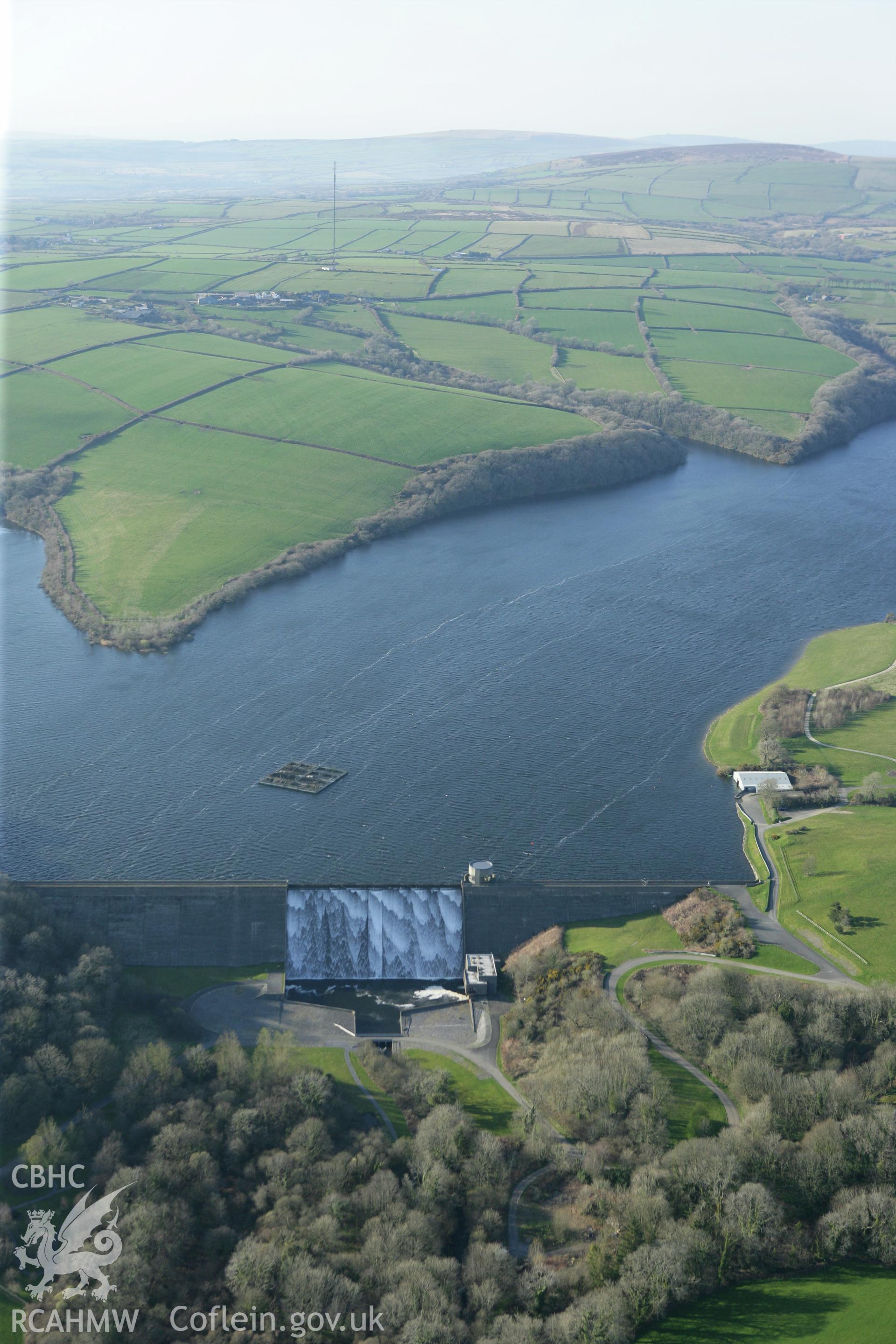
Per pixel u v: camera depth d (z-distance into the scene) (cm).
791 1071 18288
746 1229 15338
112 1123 18025
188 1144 17225
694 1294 14925
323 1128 17638
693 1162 16350
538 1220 16400
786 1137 17062
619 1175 16675
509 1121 18450
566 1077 18412
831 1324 14362
